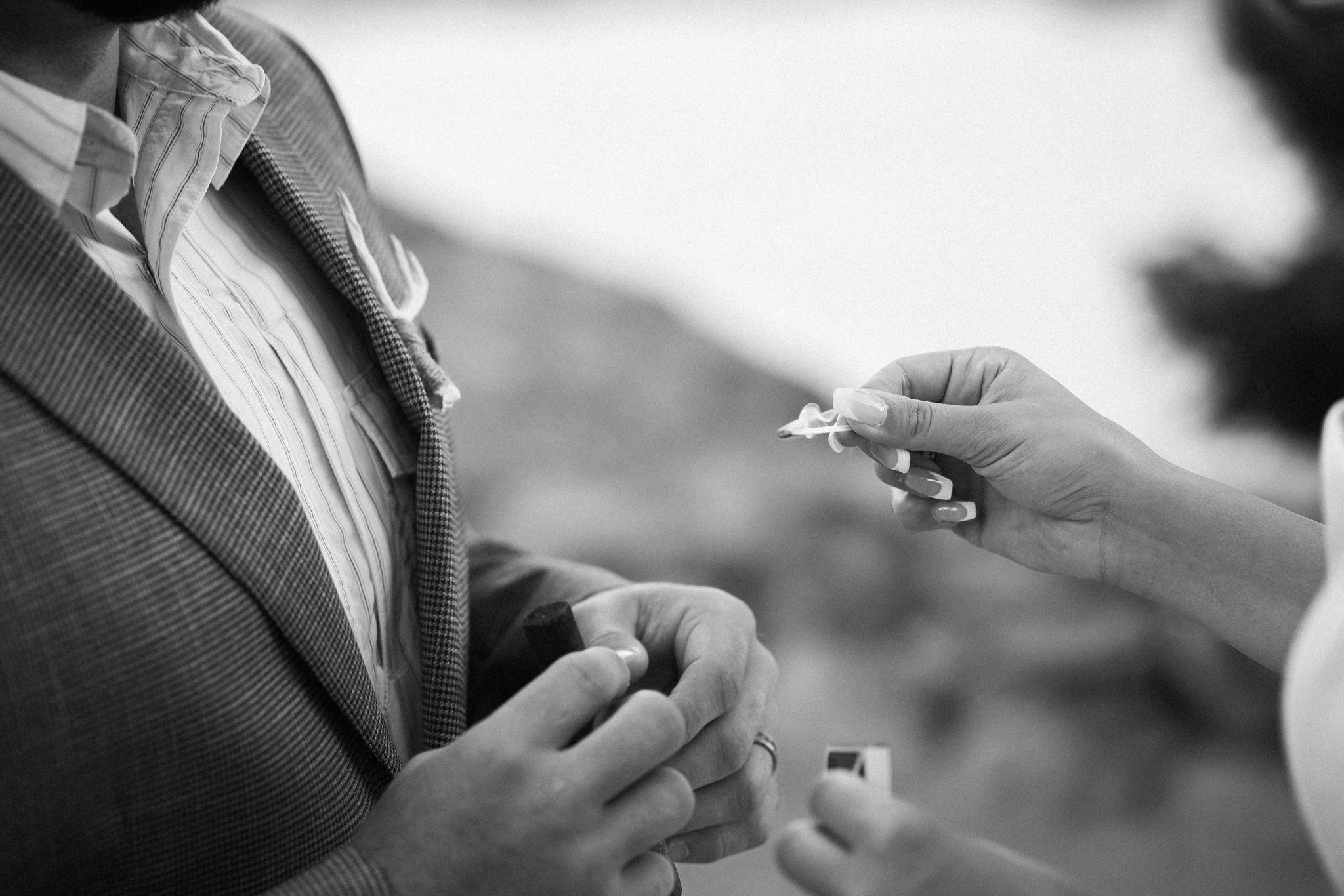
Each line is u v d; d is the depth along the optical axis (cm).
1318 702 50
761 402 350
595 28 418
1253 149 289
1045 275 337
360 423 86
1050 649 280
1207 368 256
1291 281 238
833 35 406
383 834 64
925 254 354
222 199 86
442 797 64
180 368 66
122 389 64
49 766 59
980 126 372
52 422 62
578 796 64
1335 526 57
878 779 72
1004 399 97
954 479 101
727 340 361
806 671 280
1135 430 283
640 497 324
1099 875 225
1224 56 248
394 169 392
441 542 83
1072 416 93
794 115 394
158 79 78
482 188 391
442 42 418
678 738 67
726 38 411
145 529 63
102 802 61
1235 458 266
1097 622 285
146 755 62
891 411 90
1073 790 248
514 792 64
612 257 380
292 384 83
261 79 79
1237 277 244
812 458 339
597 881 64
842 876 61
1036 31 385
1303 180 251
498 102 405
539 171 394
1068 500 92
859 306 355
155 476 64
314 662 70
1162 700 266
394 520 87
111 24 71
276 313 84
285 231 89
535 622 75
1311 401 245
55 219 63
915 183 371
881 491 329
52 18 69
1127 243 298
